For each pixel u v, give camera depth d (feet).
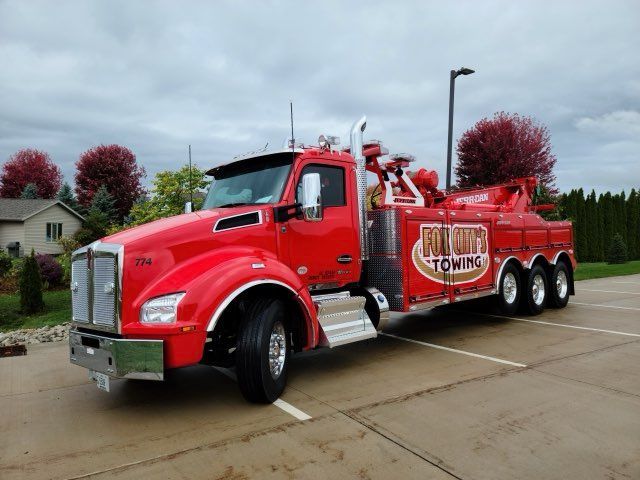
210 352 16.37
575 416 14.02
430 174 28.30
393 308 21.39
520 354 21.25
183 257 14.58
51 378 19.48
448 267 23.82
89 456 12.16
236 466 11.43
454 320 30.17
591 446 12.13
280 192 17.58
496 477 10.69
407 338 25.08
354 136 20.79
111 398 16.78
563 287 34.17
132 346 13.28
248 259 15.51
